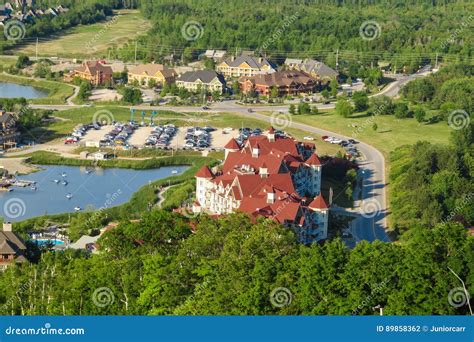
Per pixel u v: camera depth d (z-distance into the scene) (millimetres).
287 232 195375
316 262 157750
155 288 161500
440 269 156000
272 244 181500
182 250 183375
